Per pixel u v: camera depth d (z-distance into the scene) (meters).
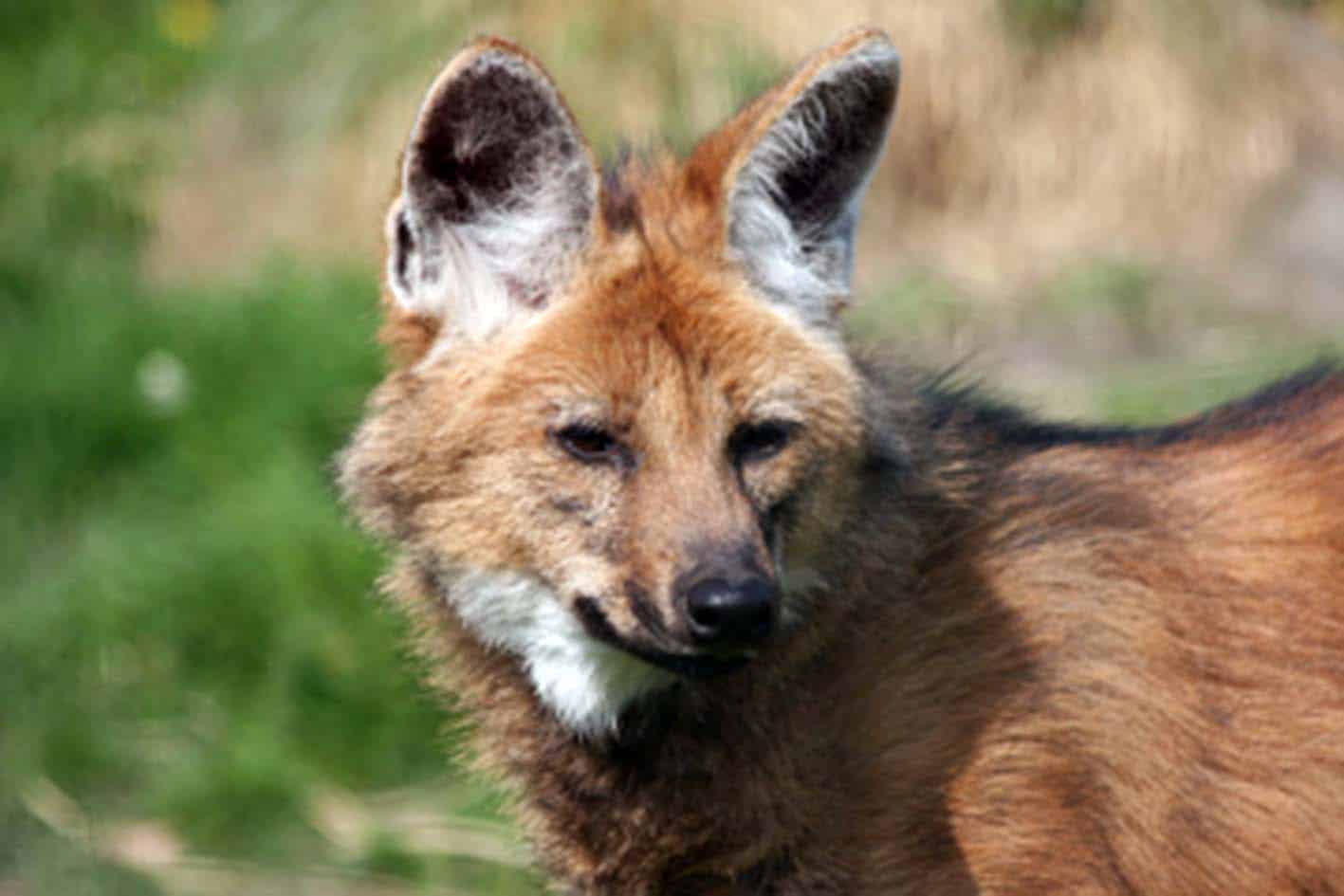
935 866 6.08
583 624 5.86
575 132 5.86
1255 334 13.27
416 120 5.87
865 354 6.43
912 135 14.70
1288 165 14.76
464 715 6.68
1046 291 13.69
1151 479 6.55
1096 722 6.09
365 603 9.98
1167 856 6.19
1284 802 6.25
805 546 5.95
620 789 6.20
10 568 10.98
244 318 12.55
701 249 5.99
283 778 9.41
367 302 12.79
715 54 14.67
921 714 6.05
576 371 5.82
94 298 13.32
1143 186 14.61
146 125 16.03
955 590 6.15
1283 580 6.38
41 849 9.18
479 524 5.97
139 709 9.86
